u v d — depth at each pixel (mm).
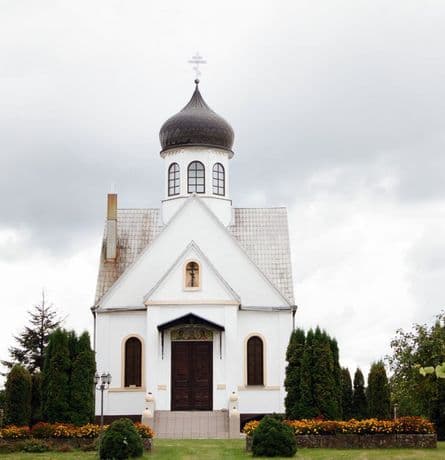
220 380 50000
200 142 56875
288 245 56969
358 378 51469
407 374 48969
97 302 52906
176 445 38000
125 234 56969
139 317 52250
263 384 51906
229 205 57781
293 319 52906
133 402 51188
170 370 50156
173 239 53750
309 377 41688
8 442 36906
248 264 53594
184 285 50594
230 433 46375
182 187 56781
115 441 33031
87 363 42344
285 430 34031
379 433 36531
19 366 42406
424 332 45719
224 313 50438
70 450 36250
